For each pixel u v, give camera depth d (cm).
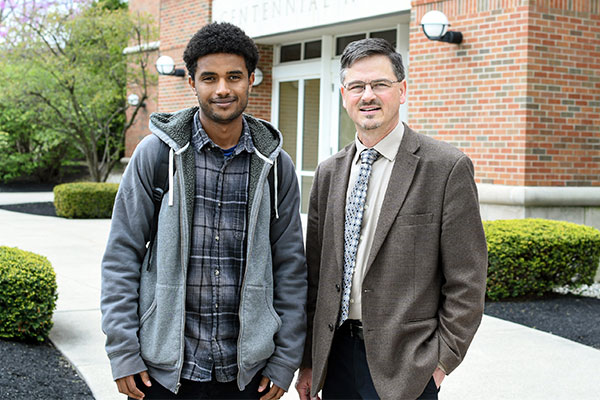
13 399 397
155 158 252
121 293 245
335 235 263
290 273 269
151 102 1730
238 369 251
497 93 816
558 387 440
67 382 437
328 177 277
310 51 1252
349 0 1027
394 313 247
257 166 259
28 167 2220
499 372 466
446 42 856
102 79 1642
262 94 1333
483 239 250
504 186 806
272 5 1184
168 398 251
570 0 805
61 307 635
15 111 1938
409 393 242
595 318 609
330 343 261
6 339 505
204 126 256
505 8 805
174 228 248
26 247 986
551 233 672
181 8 1398
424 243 248
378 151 260
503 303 661
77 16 1566
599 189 819
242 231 256
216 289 252
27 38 1555
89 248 991
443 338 246
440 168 250
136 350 244
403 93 265
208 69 247
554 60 800
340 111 1189
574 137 816
